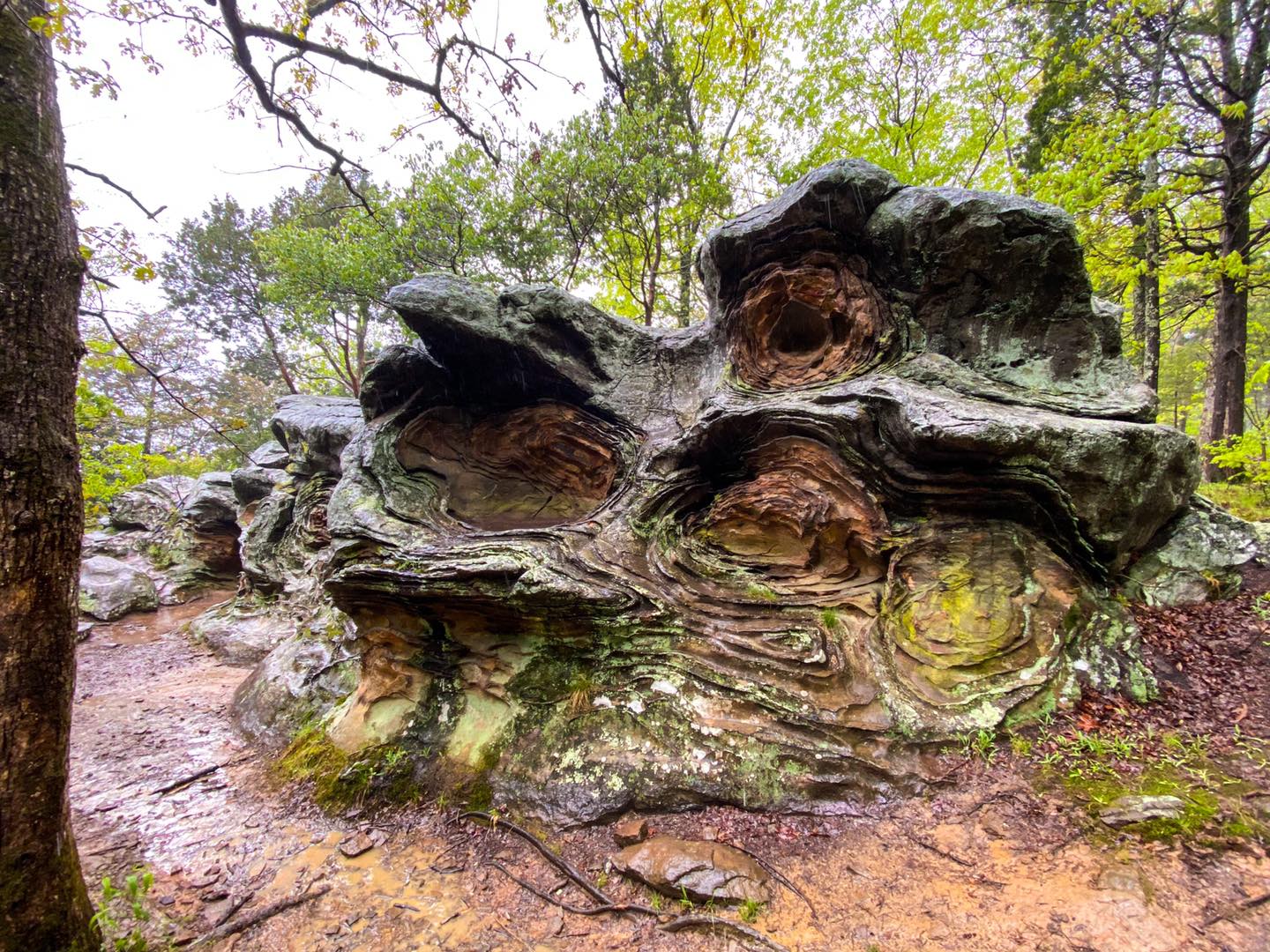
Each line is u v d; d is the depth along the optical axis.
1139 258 14.34
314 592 12.86
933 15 16.72
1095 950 3.72
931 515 6.90
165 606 17.59
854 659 6.37
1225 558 7.04
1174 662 6.21
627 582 7.09
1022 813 4.96
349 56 5.89
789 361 8.35
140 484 22.78
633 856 5.09
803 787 5.58
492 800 6.09
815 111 18.66
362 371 27.09
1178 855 4.27
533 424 9.61
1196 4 14.00
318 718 8.12
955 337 7.39
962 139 18.47
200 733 8.81
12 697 3.36
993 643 6.24
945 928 4.09
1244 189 13.60
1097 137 12.96
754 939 4.25
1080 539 6.55
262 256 22.02
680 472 8.20
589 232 18.11
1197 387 26.52
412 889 5.16
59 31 3.74
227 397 32.31
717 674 6.45
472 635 7.23
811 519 7.27
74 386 3.69
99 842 5.98
